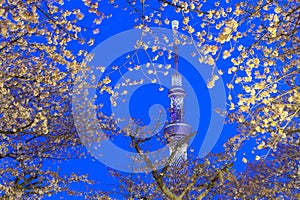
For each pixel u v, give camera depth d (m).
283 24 5.96
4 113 10.19
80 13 7.33
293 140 13.23
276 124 5.46
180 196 10.73
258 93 5.09
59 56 8.06
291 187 14.17
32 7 6.79
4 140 11.84
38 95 9.45
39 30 7.65
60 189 13.82
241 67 5.30
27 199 13.59
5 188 11.62
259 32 5.94
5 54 9.28
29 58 9.55
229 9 5.84
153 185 15.02
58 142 12.61
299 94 5.20
